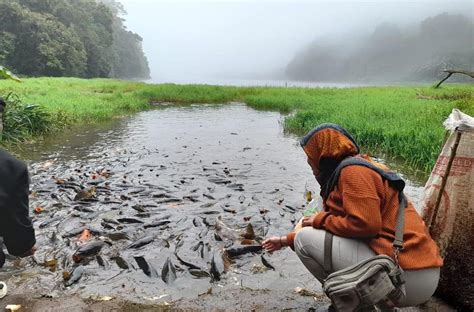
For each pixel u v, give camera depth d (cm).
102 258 400
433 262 251
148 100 2286
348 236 257
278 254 416
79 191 586
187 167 781
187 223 491
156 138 1118
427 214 329
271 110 1944
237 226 486
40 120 1127
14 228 266
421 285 253
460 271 312
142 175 716
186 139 1108
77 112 1445
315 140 275
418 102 1720
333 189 269
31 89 2302
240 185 652
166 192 605
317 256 274
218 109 1989
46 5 6825
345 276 245
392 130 977
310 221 290
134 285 358
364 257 258
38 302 330
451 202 312
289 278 371
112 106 1753
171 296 341
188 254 414
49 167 771
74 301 331
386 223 257
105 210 529
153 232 461
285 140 1105
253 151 951
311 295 343
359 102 1792
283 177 717
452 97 2028
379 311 271
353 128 1058
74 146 988
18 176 263
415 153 833
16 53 5884
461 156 308
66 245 433
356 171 254
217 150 959
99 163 809
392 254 250
